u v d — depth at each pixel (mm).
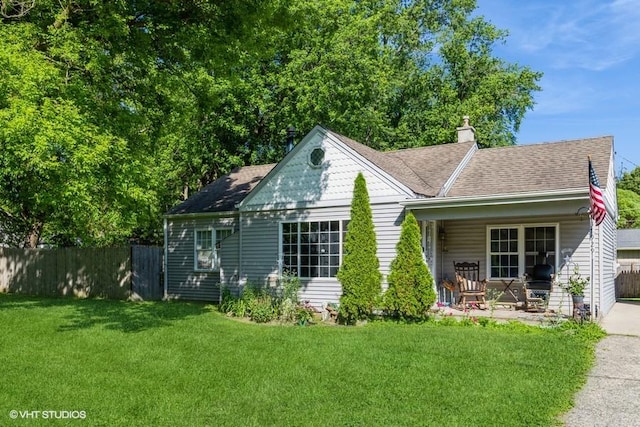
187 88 15422
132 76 14641
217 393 6617
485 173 15312
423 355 8539
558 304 13273
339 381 7121
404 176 14492
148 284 19078
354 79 24062
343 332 10812
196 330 11047
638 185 50156
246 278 16234
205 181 29188
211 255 18422
